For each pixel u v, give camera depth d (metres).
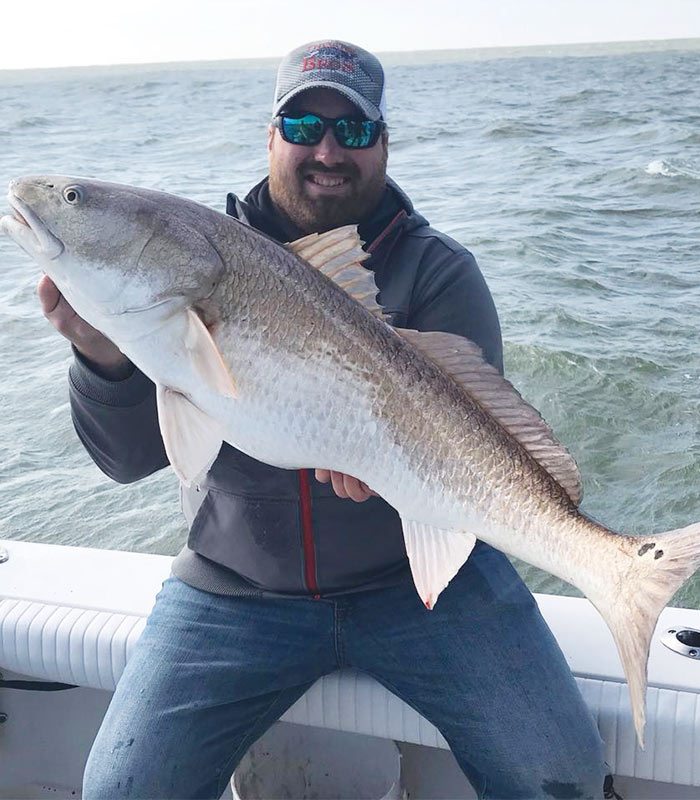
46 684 2.86
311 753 2.77
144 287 1.94
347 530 2.51
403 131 29.31
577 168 19.44
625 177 17.80
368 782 2.74
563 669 2.44
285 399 2.04
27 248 1.98
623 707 2.41
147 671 2.46
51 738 2.96
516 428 2.16
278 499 2.51
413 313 2.66
